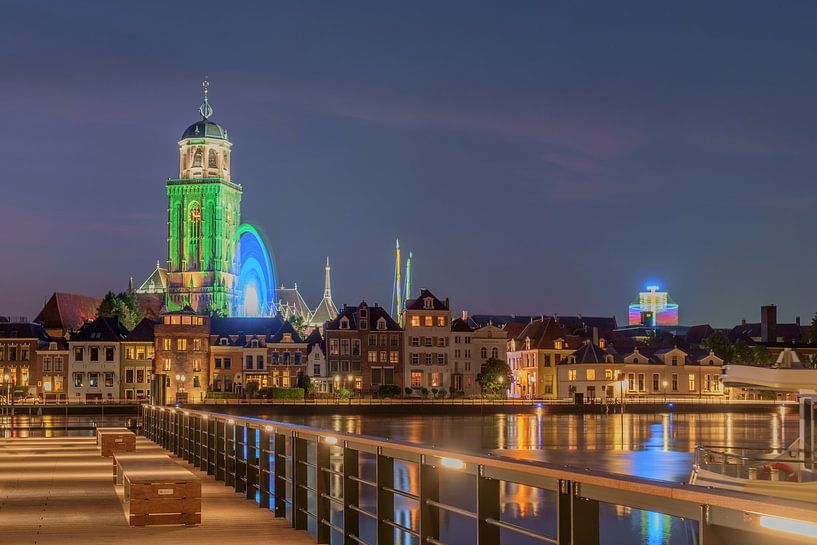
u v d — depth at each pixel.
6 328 171.62
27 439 55.75
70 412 145.38
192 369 170.12
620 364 183.12
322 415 147.88
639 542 48.50
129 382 171.50
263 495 23.92
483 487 10.45
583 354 185.25
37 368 170.62
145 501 21.41
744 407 167.38
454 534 46.94
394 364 174.88
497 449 110.12
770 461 37.81
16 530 21.03
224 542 19.38
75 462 39.03
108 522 22.11
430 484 12.22
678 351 186.75
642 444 116.81
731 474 38.94
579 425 144.88
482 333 179.75
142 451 42.91
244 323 177.75
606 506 59.41
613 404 161.88
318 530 18.70
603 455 104.38
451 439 121.06
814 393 37.12
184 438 39.41
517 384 199.88
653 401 171.00
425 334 176.25
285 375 172.25
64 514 23.50
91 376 170.50
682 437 126.88
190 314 170.88
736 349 199.75
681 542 48.00
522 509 57.16
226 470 28.97
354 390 172.50
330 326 174.50
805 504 6.28
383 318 176.12
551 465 9.07
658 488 7.46
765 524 6.43
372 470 77.12
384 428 136.50
